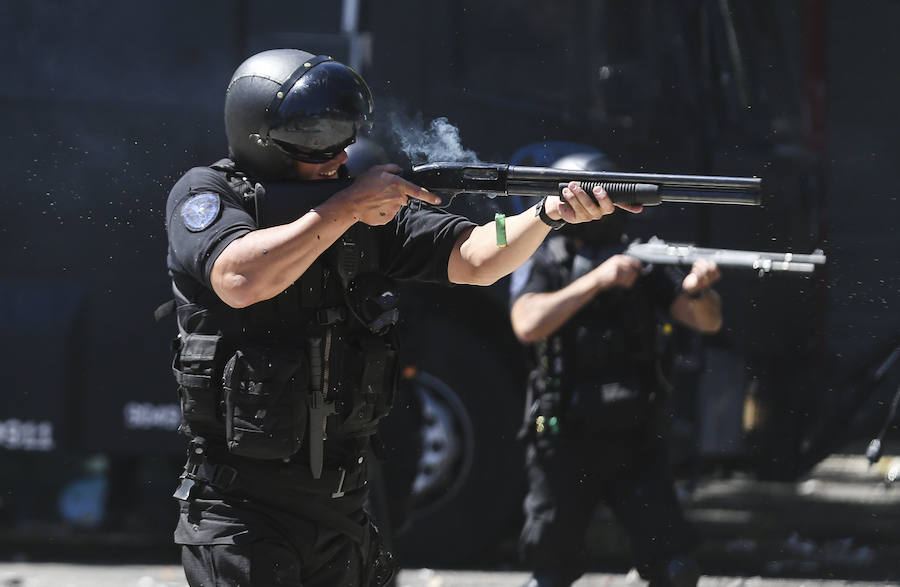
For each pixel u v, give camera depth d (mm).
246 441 10641
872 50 26172
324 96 10992
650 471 16453
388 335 11602
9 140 24031
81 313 23828
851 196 26266
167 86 24125
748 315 24234
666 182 10594
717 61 24766
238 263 10312
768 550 25891
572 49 24562
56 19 24047
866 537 27109
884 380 25297
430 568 24234
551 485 16547
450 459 24078
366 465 11609
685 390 24047
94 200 24016
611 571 24547
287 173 11367
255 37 24266
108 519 26781
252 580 10570
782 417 24312
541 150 24422
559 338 16578
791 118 24969
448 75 24406
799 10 25266
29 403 23781
